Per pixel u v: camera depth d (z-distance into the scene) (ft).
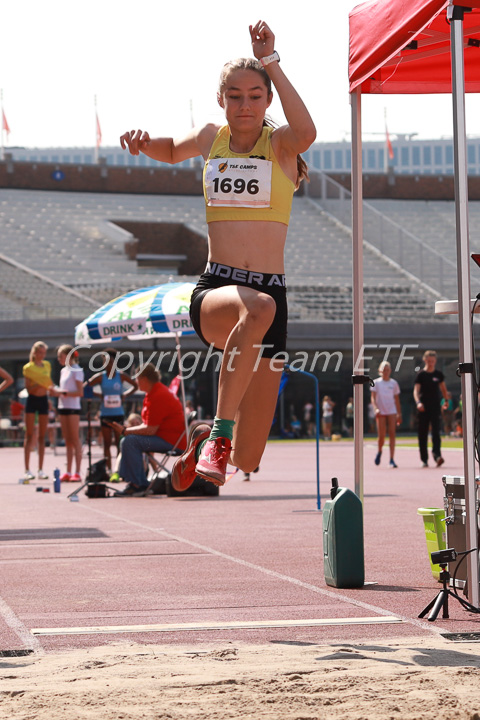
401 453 164.14
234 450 28.32
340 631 28.32
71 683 21.94
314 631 28.35
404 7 34.73
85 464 134.72
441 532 37.29
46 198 353.92
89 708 19.71
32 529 56.18
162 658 24.58
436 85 42.70
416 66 42.01
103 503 74.33
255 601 33.42
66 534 53.62
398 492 82.12
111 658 24.58
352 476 104.88
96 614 31.32
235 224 26.71
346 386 259.80
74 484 95.50
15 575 39.55
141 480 80.94
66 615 31.22
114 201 360.89
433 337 265.13
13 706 19.89
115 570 40.73
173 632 28.30
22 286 273.54
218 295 25.30
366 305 285.84
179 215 357.20
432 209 385.91
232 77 26.32
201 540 50.83
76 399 97.30
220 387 24.66
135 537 52.16
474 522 32.09
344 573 35.88
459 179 32.40
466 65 42.42
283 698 20.25
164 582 37.58
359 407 38.78
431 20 32.78
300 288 289.33
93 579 38.42
